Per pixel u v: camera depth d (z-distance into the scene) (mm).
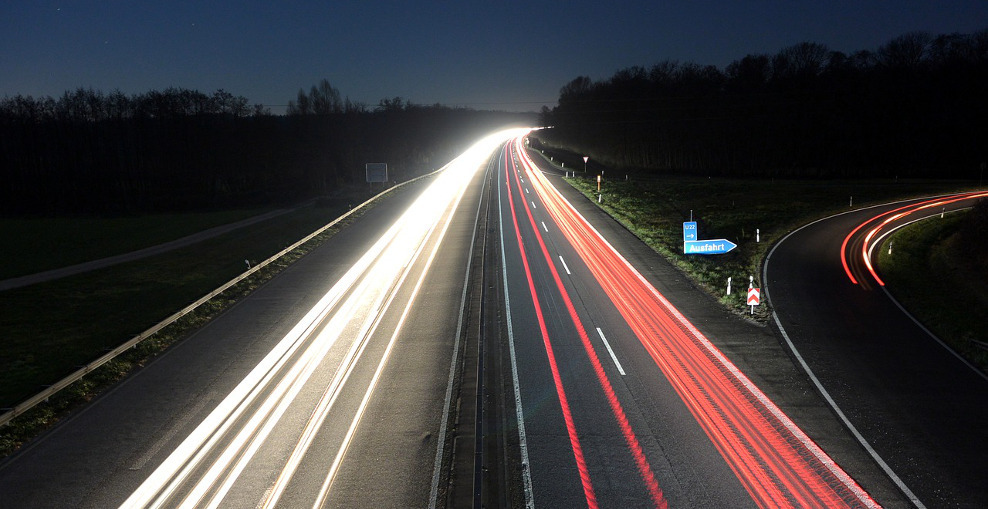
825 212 44750
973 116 84062
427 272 26719
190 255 33812
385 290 23812
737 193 56438
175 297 23578
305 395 14250
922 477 10891
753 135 101812
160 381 15094
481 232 36312
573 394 14383
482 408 13711
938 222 39531
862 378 15367
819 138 96062
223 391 14492
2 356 17125
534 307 21422
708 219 43312
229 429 12570
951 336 18500
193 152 96312
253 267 25781
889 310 21547
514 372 15742
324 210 50188
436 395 14258
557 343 17828
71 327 19828
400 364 16203
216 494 10273
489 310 21156
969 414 13375
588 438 12305
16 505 9977
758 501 10148
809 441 12156
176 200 80688
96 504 10023
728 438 12273
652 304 21750
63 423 12922
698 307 21422
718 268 27281
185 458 11438
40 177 90062
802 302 22344
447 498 10242
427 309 21234
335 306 21641
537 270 26859
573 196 52844
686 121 108000
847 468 11188
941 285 27031
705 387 14750
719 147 104875
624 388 14688
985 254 32531
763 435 12406
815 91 102188
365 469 11070
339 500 10125
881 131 91750
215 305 21531
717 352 17109
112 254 37281
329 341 18016
